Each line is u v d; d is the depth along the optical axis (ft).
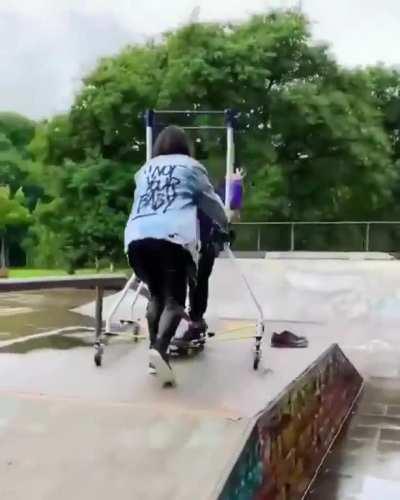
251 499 8.58
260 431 9.20
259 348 12.82
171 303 11.60
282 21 61.16
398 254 45.78
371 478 12.14
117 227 56.65
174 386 11.03
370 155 61.16
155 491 7.38
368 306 27.30
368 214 69.46
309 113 57.67
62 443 8.56
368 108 63.62
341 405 16.22
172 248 11.48
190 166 12.01
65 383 11.21
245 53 56.80
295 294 28.78
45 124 66.44
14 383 11.17
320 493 11.41
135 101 56.75
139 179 12.46
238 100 55.72
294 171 62.03
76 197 58.54
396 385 19.33
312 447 12.54
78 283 14.26
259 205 56.80
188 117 53.83
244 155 56.95
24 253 136.36
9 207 127.44
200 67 54.54
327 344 16.14
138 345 15.08
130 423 9.14
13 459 8.14
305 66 61.62
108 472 7.80
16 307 25.72
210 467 7.89
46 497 7.26
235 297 28.84
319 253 45.60
